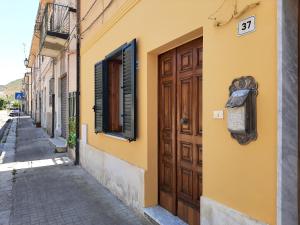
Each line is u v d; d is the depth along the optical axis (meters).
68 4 10.10
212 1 3.02
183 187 3.95
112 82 6.32
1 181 6.98
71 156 9.59
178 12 3.60
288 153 2.30
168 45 3.95
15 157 10.36
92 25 7.18
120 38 5.41
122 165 5.28
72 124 9.48
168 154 4.29
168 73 4.25
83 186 6.38
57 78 13.89
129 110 4.87
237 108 2.60
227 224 2.81
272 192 2.37
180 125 3.97
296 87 2.32
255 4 2.50
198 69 3.60
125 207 5.06
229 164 2.80
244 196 2.64
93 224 4.40
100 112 6.36
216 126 2.97
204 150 3.15
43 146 13.09
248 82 2.58
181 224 3.86
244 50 2.63
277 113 2.31
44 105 21.84
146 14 4.40
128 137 4.89
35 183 6.71
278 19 2.30
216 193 2.98
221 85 2.89
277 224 2.31
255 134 2.51
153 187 4.50
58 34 10.14
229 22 2.79
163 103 4.39
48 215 4.79
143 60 4.52
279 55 2.29
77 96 8.46
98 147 6.81
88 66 7.59
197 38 3.60
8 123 30.30
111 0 5.79
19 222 4.52
